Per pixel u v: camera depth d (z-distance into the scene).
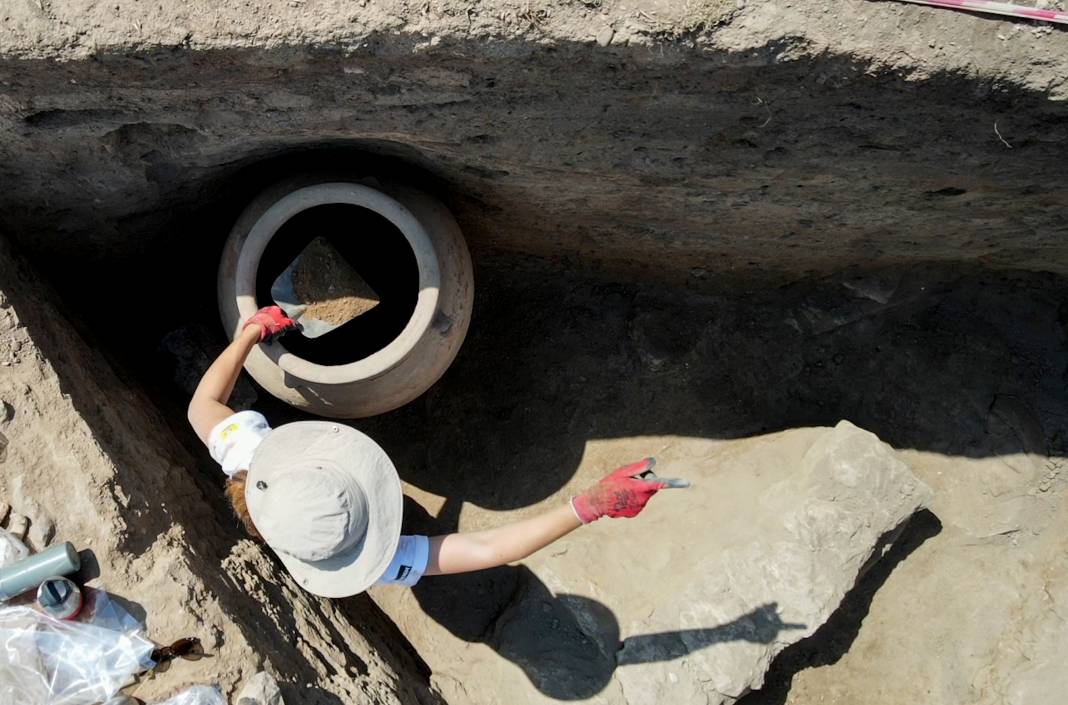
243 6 1.68
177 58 1.74
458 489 2.90
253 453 1.96
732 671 2.41
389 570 2.01
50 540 1.88
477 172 2.27
